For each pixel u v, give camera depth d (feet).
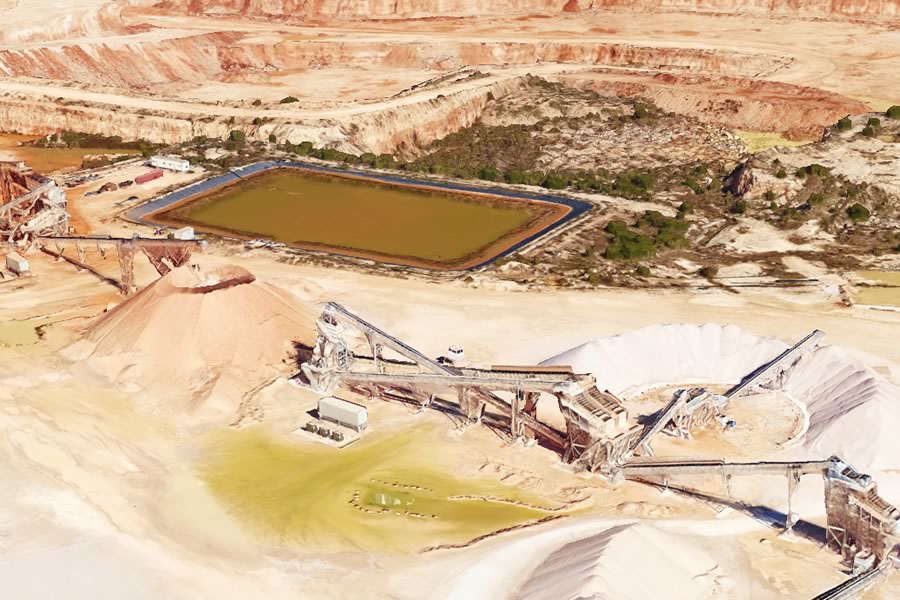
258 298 315.99
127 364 295.07
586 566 201.67
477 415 270.46
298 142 515.09
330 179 466.70
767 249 390.83
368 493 242.58
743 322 326.24
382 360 296.10
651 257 378.73
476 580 212.02
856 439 248.73
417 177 468.75
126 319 308.81
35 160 515.09
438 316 329.52
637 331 305.53
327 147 511.40
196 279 319.68
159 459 256.32
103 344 305.12
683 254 386.32
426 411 278.67
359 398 286.25
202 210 427.74
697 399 262.06
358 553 221.46
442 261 372.99
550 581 204.03
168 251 341.82
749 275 365.61
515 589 208.44
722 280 361.51
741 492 239.50
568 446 253.44
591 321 325.42
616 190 450.71
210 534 227.20
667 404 276.00
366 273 362.12
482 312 332.60
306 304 335.47
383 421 274.16
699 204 442.91
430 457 257.34
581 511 234.58
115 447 257.14
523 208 429.79
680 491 241.14
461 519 232.94
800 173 439.22
